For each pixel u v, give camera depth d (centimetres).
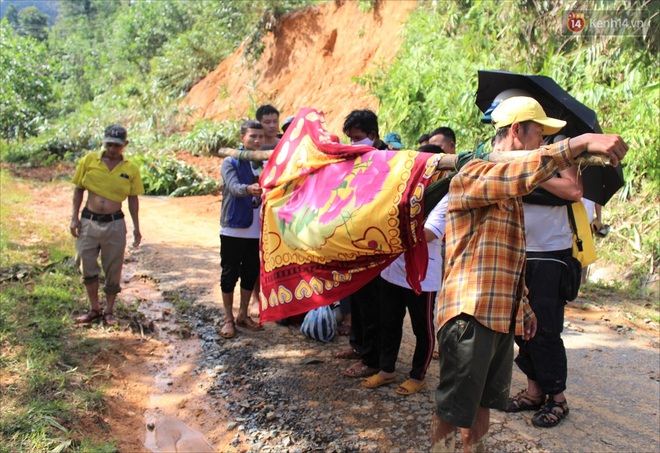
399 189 361
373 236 373
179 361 526
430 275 440
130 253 866
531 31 1012
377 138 503
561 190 387
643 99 826
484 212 313
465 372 312
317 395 462
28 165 1856
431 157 351
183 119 2155
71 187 1479
